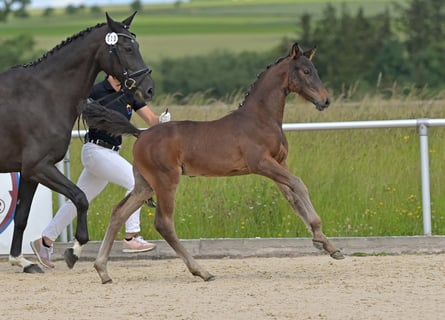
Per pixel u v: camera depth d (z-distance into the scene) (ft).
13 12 315.58
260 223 47.65
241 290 35.65
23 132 40.75
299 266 41.06
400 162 50.70
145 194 39.04
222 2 371.56
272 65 39.17
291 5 342.44
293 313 31.71
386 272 38.40
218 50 235.61
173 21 328.70
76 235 40.60
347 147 51.90
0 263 44.45
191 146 38.40
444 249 44.11
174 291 35.91
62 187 40.68
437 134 51.29
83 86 41.55
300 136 52.54
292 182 38.17
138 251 43.88
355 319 30.78
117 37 41.11
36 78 41.27
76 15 342.64
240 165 38.60
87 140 42.09
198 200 48.62
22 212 41.81
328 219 48.29
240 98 60.85
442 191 49.47
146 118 42.98
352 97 62.44
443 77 160.86
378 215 48.26
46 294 36.14
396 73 163.02
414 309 31.86
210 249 44.75
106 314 32.37
